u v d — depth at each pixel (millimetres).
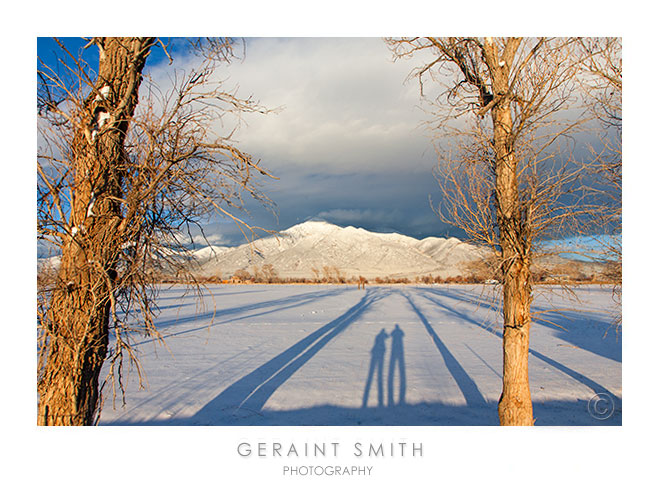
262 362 11641
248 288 61688
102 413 7410
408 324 19750
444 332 17141
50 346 3654
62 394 3572
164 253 3898
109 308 3865
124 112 3854
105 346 3840
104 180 3758
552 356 12320
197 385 9289
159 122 3531
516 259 4883
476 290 46875
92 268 3596
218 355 12648
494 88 5051
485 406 7891
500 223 4973
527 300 4957
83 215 3676
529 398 4895
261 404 7996
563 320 21188
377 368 10844
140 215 3648
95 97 3803
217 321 21297
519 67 4680
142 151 3699
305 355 12578
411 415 7391
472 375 10102
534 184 4879
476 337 15844
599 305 26859
